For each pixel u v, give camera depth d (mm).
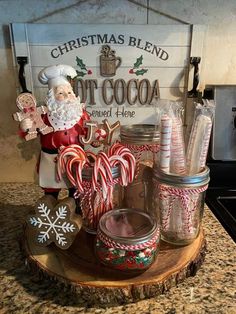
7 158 825
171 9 705
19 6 691
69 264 504
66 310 446
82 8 697
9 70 741
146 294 459
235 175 785
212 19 717
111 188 518
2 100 767
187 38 716
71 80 547
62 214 510
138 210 551
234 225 650
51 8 695
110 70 730
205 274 513
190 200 529
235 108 736
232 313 438
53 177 520
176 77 746
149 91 753
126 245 458
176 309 446
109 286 455
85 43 710
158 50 722
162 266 497
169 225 553
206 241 586
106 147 563
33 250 537
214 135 751
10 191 812
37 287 487
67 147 491
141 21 712
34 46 708
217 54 750
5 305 452
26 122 488
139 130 611
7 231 637
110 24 698
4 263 541
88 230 585
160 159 524
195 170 530
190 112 762
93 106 757
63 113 492
